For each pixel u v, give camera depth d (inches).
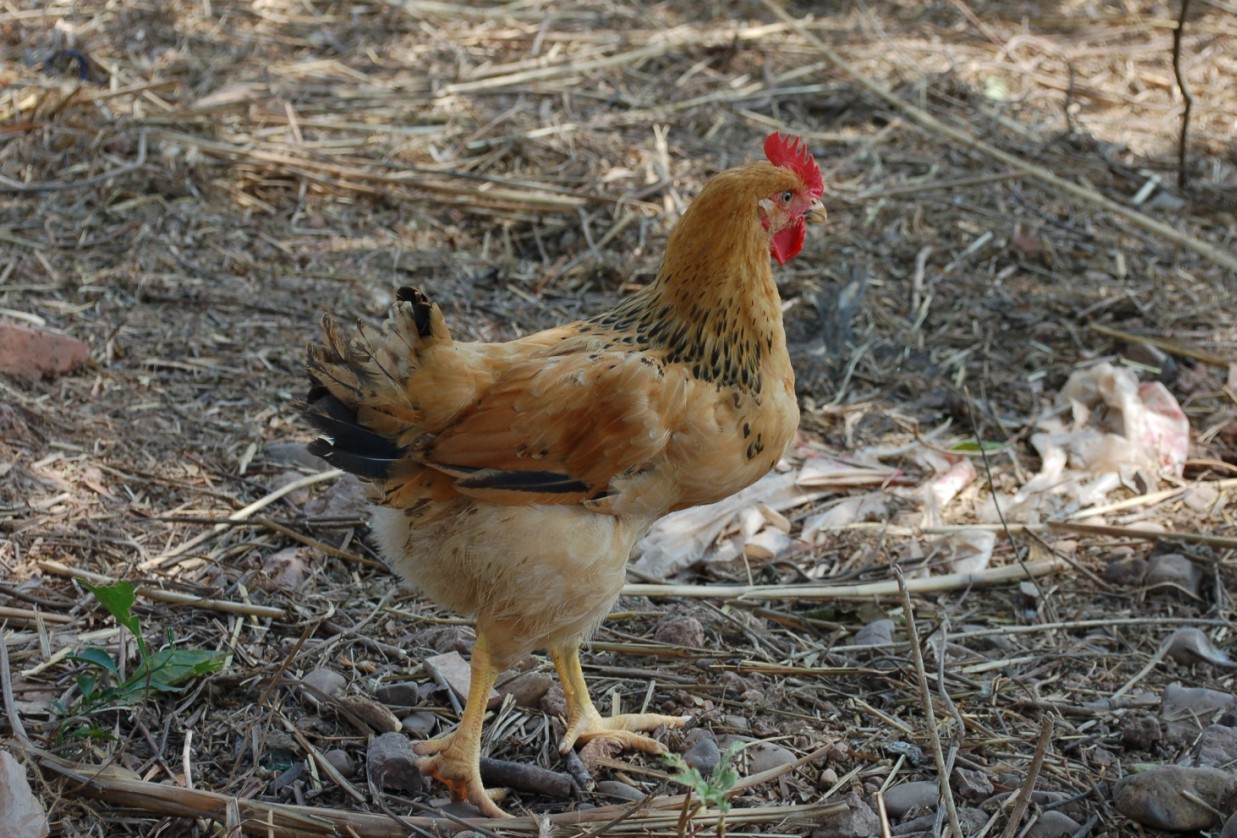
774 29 157.1
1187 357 102.3
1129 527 89.0
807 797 74.2
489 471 71.1
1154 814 73.4
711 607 84.4
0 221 105.7
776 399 73.9
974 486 93.3
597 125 129.0
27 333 92.7
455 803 73.4
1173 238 106.6
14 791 69.3
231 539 85.3
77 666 77.2
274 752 74.7
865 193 120.8
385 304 102.3
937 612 84.9
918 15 169.3
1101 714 79.1
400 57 143.9
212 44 142.1
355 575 84.1
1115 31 166.9
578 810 72.8
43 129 118.0
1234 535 89.4
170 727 75.0
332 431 70.8
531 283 105.7
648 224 112.0
